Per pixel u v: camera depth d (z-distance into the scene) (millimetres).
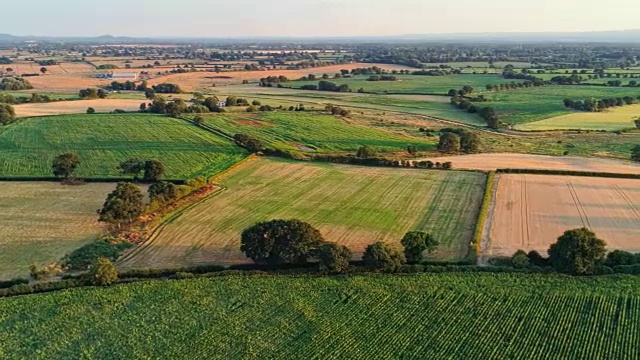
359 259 56250
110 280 49156
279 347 39500
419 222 68000
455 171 91750
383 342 40094
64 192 79375
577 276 50656
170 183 75625
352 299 46312
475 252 57344
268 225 53812
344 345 39688
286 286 48656
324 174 90500
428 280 49719
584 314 43719
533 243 61438
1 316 43219
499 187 82375
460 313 44031
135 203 65938
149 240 62000
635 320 42719
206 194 79188
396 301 45969
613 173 88188
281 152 103062
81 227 65750
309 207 73688
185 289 47938
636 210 72125
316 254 53031
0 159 97250
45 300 45750
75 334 40938
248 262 55875
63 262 55250
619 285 48562
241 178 88000
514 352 38781
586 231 52438
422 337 40719
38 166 93062
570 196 78000
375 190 81375
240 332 41375
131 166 83938
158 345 39656
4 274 52969
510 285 48688
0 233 63625
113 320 42906
